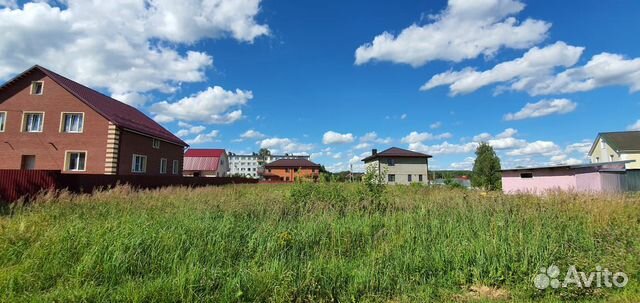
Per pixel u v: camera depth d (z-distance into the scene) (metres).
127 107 27.45
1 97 19.83
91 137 19.55
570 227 6.85
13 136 19.55
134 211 8.27
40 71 20.08
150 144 23.78
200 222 6.20
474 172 31.89
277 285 3.94
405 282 4.29
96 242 4.81
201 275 4.04
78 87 22.14
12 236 5.41
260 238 5.38
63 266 4.45
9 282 3.91
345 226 6.32
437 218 7.25
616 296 3.96
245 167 117.12
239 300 3.72
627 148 30.94
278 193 11.39
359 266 4.65
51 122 19.64
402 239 5.66
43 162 19.36
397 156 48.22
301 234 5.79
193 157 55.78
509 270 4.62
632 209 8.38
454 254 4.95
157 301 3.61
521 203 9.31
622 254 5.27
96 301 3.64
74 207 8.90
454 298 3.97
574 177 19.72
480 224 6.72
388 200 9.43
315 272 4.23
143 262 4.55
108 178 15.12
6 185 11.87
